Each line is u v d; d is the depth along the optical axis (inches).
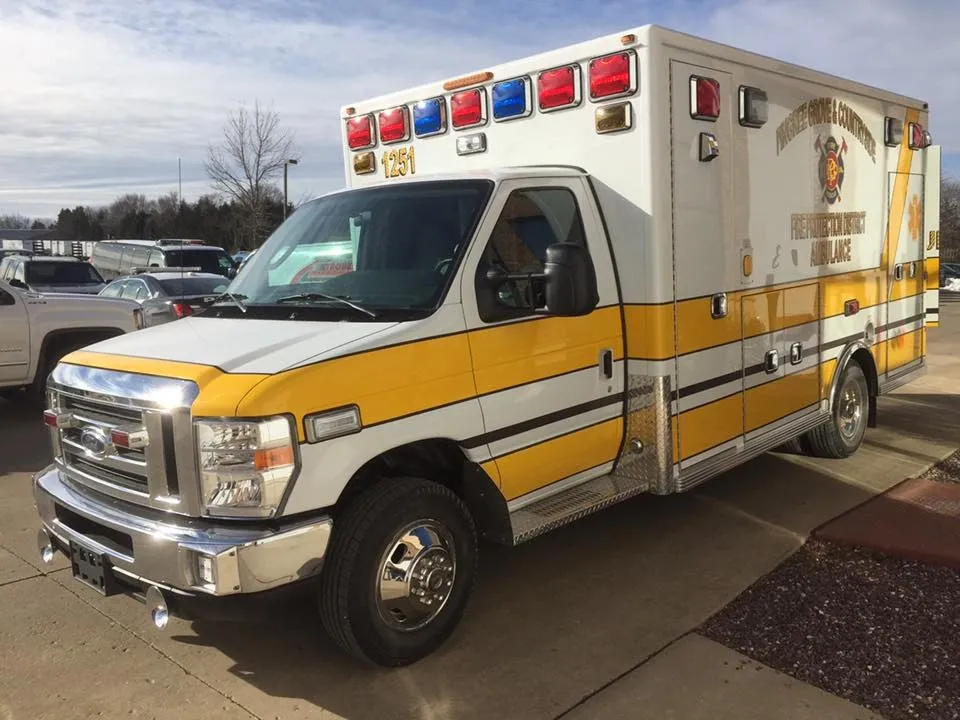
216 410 123.0
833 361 246.8
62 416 148.4
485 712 132.3
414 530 143.8
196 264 832.9
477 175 165.9
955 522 204.4
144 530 128.6
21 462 288.4
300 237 179.8
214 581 121.3
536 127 191.5
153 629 162.1
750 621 160.1
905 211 283.7
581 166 184.5
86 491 146.5
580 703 134.0
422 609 145.8
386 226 165.9
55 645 155.7
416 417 140.8
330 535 131.4
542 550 198.5
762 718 128.5
